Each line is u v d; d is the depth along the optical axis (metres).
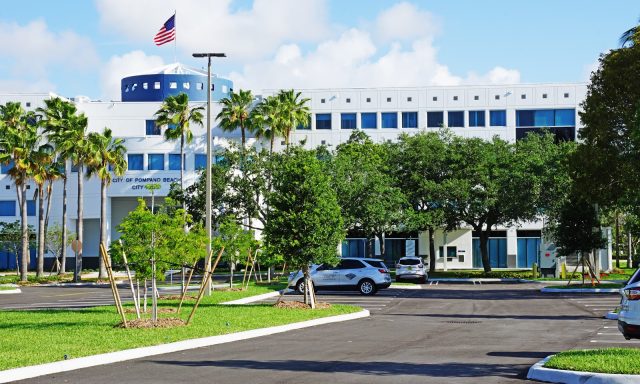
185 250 20.92
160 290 40.59
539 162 53.91
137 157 71.50
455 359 14.88
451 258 76.00
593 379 11.64
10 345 16.17
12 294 42.06
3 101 77.44
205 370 13.64
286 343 18.06
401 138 63.09
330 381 12.27
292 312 25.31
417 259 51.59
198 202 51.72
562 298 36.03
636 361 12.60
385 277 38.12
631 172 36.88
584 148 38.88
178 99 60.94
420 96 78.31
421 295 38.69
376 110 78.38
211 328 19.80
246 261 41.56
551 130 77.56
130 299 34.34
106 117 78.69
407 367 13.78
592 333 20.02
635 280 14.19
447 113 78.25
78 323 21.08
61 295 40.16
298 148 53.44
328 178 28.81
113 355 15.10
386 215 53.66
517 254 76.31
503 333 20.28
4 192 75.69
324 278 38.00
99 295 39.28
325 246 27.70
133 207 75.31
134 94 86.75
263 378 12.65
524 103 77.69
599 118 38.03
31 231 69.94
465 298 36.50
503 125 77.88
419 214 55.97
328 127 78.75
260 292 36.75
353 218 52.22
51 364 13.66
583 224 42.78
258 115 61.47
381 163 60.19
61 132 55.75
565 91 77.38
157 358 15.41
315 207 27.81
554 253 55.62
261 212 52.06
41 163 57.41
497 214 58.59
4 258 79.38
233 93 62.66
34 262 78.19
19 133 57.22
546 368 12.41
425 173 59.06
